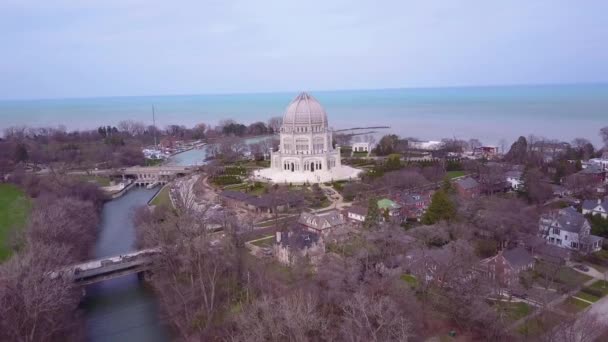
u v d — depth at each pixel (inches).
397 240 5039.4
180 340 4247.0
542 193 7544.3
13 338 3796.8
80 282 5172.2
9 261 4655.5
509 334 3823.8
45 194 7775.6
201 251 4896.7
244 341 3417.8
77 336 4315.9
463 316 4010.8
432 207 6304.1
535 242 5561.0
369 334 3398.1
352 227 6505.9
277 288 4694.9
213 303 4586.6
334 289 4099.4
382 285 4062.5
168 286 5034.5
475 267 4845.0
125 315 4790.8
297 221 6904.5
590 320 3742.6
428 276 4677.7
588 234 5767.7
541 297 4252.0
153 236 5354.3
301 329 3297.2
